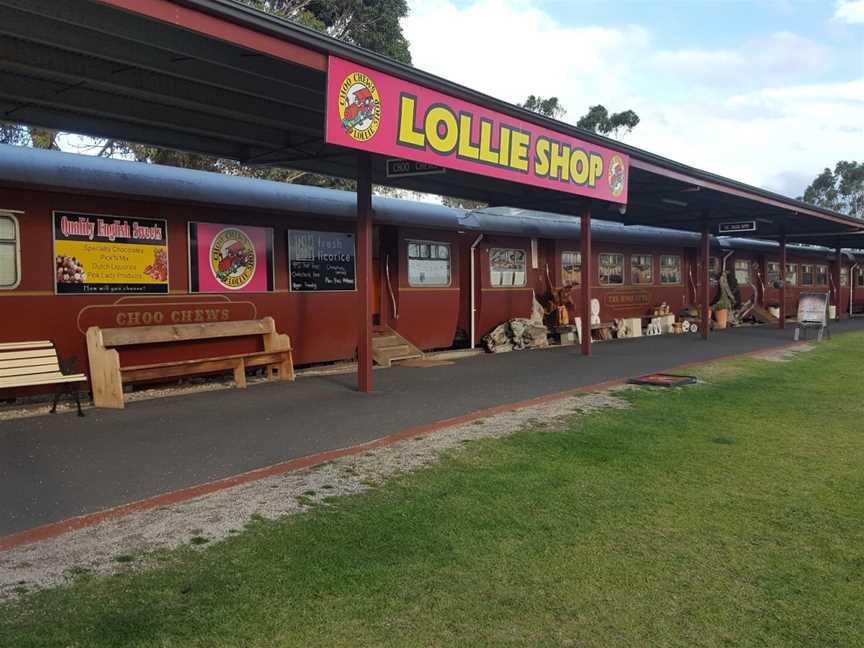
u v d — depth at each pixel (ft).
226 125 30.09
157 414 24.57
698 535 14.64
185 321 30.45
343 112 22.53
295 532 14.07
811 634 10.86
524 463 19.24
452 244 44.88
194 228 30.81
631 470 18.90
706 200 51.83
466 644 10.30
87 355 26.50
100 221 27.61
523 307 50.60
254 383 31.65
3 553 12.87
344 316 37.86
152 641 9.98
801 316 58.34
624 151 38.52
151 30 19.65
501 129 29.76
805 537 14.65
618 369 37.68
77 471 17.75
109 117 27.76
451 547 13.61
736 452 20.99
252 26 19.38
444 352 45.44
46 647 9.70
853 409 27.73
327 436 21.77
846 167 218.79
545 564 13.04
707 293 57.36
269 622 10.64
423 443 21.33
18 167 24.84
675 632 10.84
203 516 14.92
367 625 10.69
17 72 22.61
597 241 57.88
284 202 33.91
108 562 12.54
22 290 25.38
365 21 80.53
